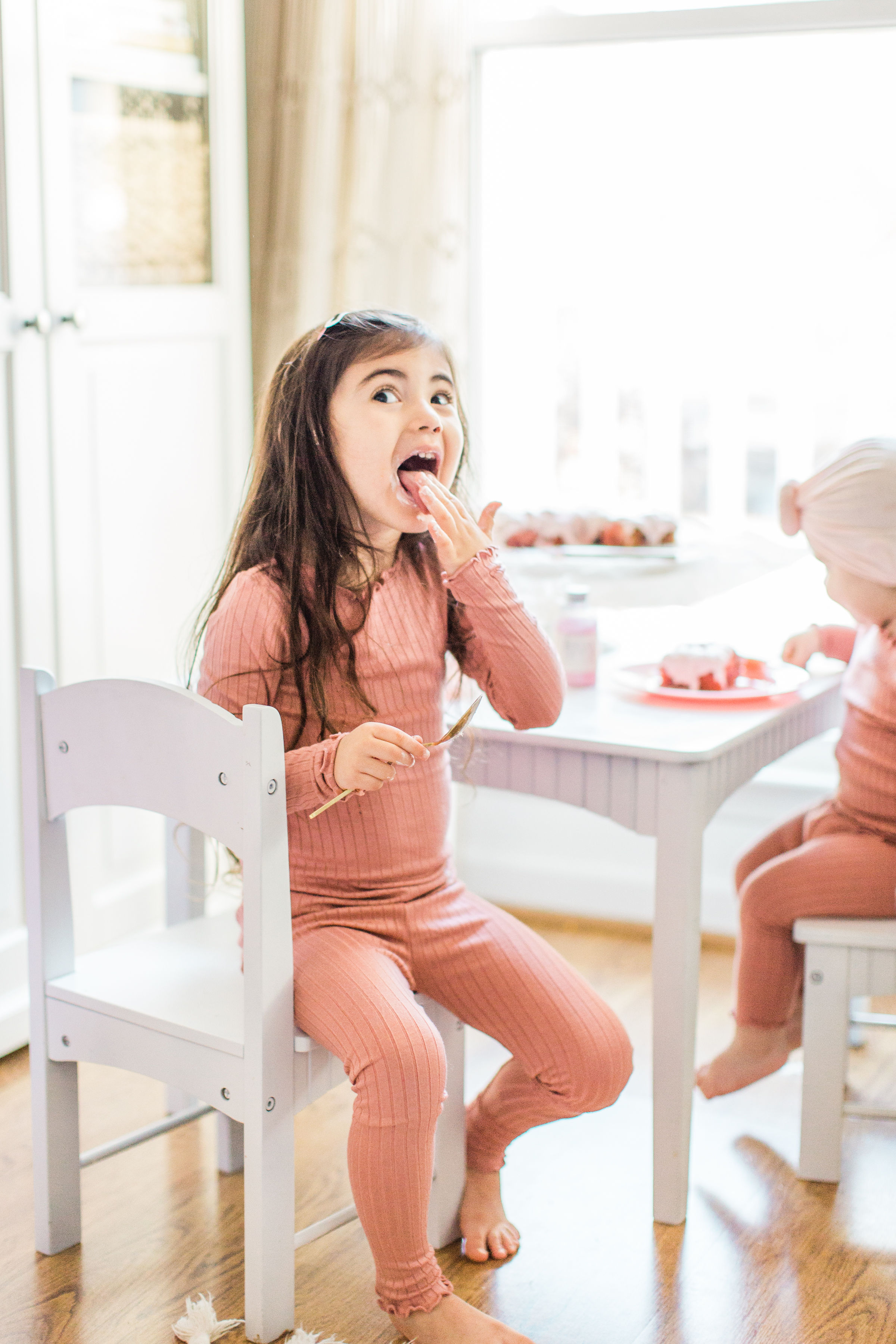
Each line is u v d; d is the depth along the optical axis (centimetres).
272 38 242
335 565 147
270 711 130
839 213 238
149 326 220
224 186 234
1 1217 165
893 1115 170
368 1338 142
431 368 151
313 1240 145
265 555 149
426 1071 132
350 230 245
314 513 148
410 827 150
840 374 243
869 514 172
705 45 239
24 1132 184
